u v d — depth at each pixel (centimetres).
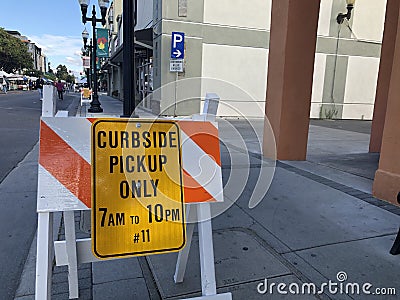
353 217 326
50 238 144
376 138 677
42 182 144
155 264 234
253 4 1293
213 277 162
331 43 1512
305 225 305
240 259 243
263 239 276
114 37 2873
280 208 346
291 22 530
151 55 1420
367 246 266
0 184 414
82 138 151
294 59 546
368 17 1541
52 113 153
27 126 930
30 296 198
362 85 1612
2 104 1677
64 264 184
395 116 358
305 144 589
